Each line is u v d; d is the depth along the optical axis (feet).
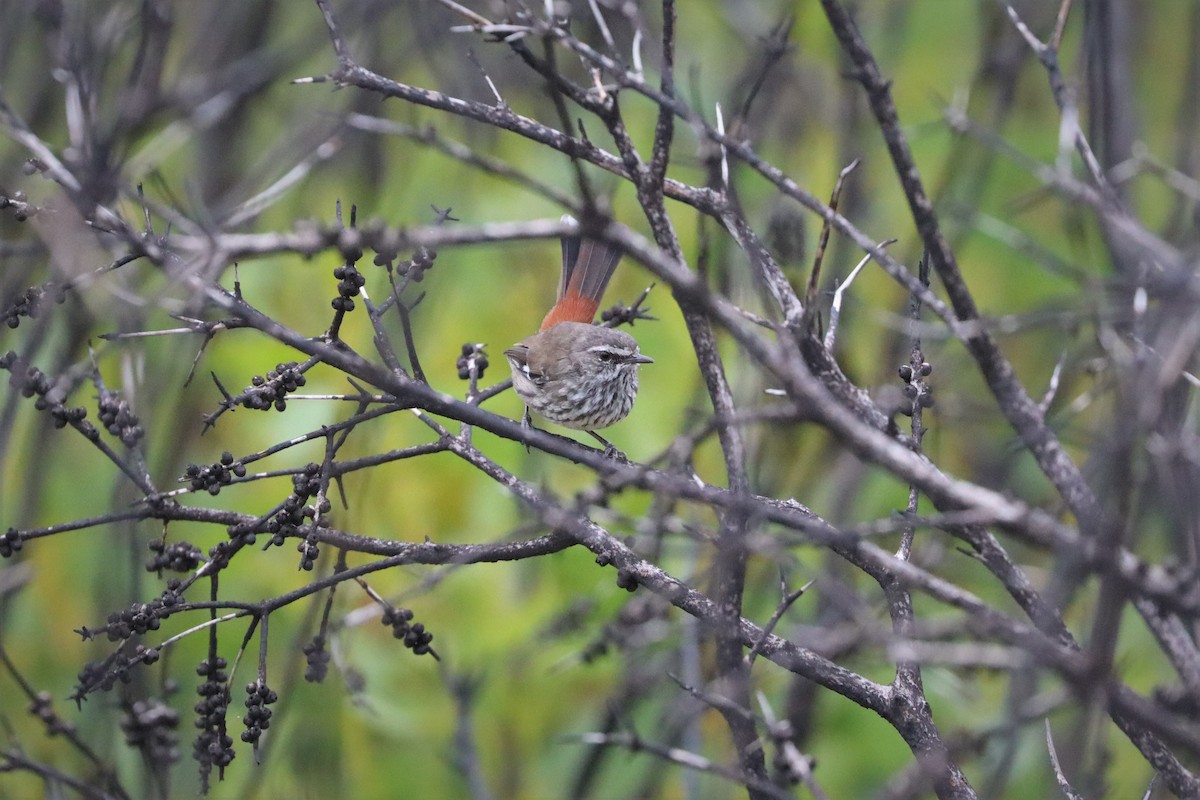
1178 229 32.96
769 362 17.15
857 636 18.38
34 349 32.86
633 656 34.63
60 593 39.14
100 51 38.19
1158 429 22.04
